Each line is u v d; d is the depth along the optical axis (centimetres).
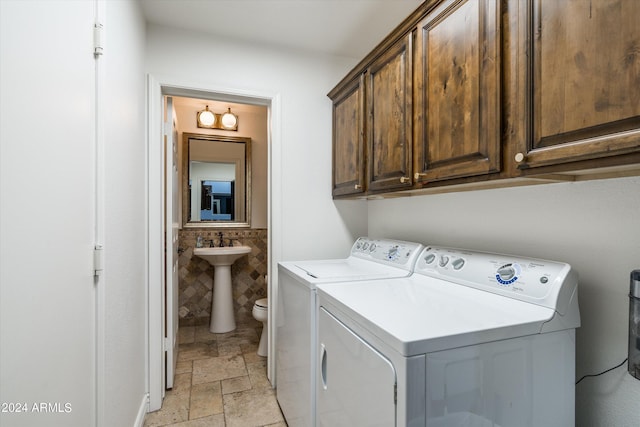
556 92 84
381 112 168
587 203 106
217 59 208
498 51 101
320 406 130
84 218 98
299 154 229
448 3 122
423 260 155
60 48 83
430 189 143
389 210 223
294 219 228
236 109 349
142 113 183
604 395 101
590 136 77
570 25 81
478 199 151
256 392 212
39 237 73
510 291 108
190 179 337
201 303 338
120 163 134
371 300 113
